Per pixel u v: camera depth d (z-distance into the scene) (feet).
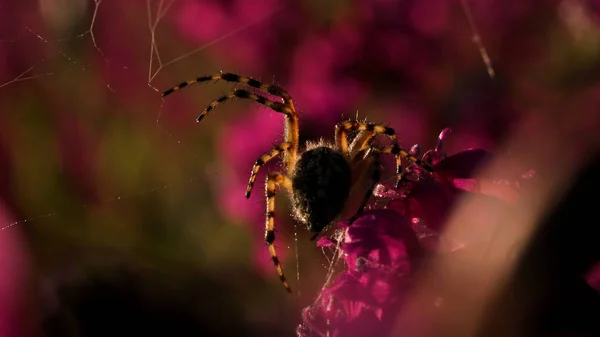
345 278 0.67
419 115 0.99
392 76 1.00
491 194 0.67
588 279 0.62
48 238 0.97
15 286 0.83
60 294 0.87
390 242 0.67
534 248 0.63
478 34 1.04
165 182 1.04
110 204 1.01
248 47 1.02
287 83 1.00
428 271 0.66
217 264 0.96
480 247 0.65
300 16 1.01
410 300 0.66
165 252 0.98
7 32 1.00
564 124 0.63
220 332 0.93
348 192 0.75
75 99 1.04
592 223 0.62
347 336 0.67
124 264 0.94
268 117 0.98
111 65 1.06
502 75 1.03
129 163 1.04
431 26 1.00
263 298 0.94
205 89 1.07
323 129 0.97
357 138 0.77
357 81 0.99
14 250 0.84
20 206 0.96
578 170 0.62
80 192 1.01
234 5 1.03
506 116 0.96
